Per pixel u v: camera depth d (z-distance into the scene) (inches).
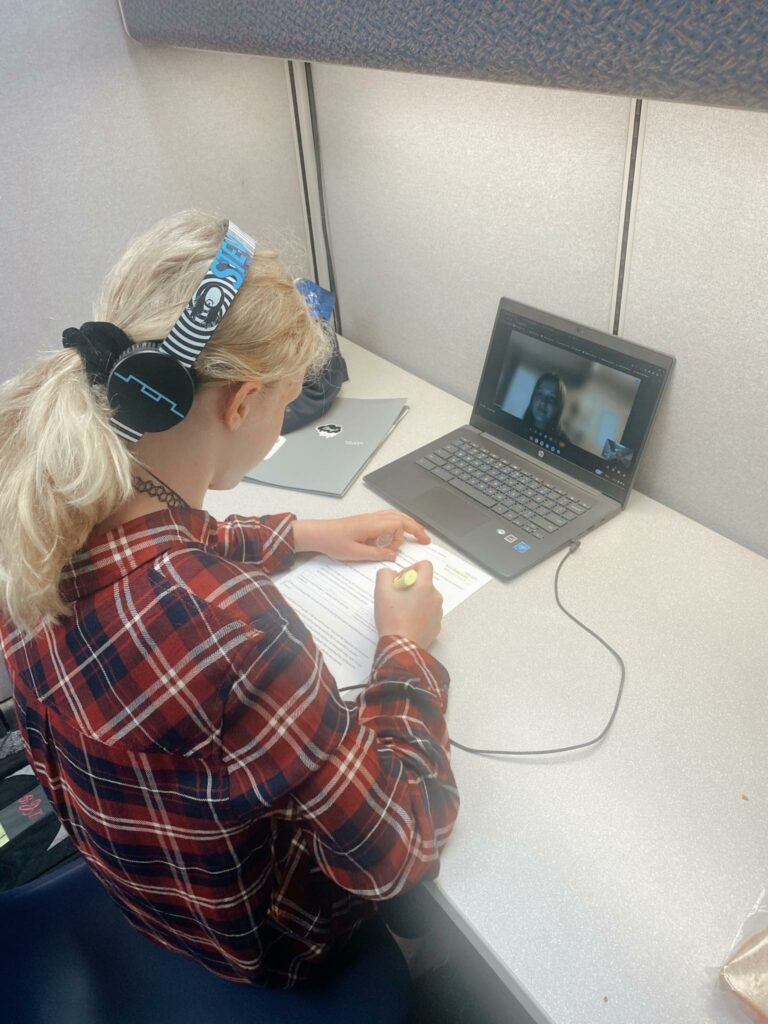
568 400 40.2
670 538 37.9
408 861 23.3
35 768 25.1
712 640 32.0
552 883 24.2
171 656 20.1
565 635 32.6
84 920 31.2
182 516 22.4
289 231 56.1
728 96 19.7
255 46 35.2
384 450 45.7
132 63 44.7
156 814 21.7
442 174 43.9
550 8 22.0
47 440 19.1
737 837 25.1
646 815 25.8
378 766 23.2
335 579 35.8
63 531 19.7
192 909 23.8
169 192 49.7
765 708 29.1
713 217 32.1
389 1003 28.5
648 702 29.5
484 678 30.8
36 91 42.6
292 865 26.6
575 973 22.1
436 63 26.8
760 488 35.6
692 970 22.0
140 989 29.1
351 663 31.2
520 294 43.0
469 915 23.5
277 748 20.7
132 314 21.0
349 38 29.5
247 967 25.4
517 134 38.4
